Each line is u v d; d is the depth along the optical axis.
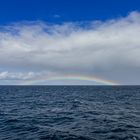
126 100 49.41
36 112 27.25
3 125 17.84
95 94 81.50
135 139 12.87
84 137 13.40
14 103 41.12
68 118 21.97
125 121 19.81
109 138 13.16
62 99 53.41
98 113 25.95
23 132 15.12
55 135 13.99
